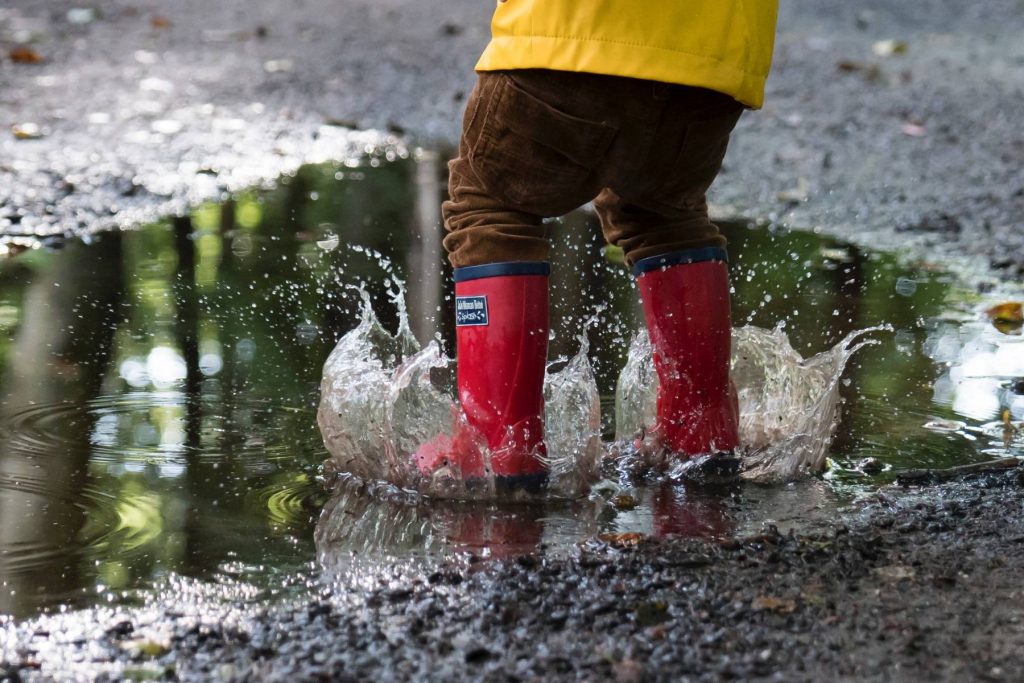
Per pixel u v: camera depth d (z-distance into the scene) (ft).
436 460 15.66
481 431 15.52
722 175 36.47
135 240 28.14
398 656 11.32
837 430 18.51
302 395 19.56
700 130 14.82
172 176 33.73
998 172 36.78
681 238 16.33
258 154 36.65
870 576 13.14
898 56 56.24
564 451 16.05
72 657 11.35
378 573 13.19
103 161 34.63
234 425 18.13
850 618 12.17
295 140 38.58
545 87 14.35
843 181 35.86
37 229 28.50
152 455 16.84
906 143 40.40
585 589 12.69
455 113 42.86
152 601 12.50
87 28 55.72
